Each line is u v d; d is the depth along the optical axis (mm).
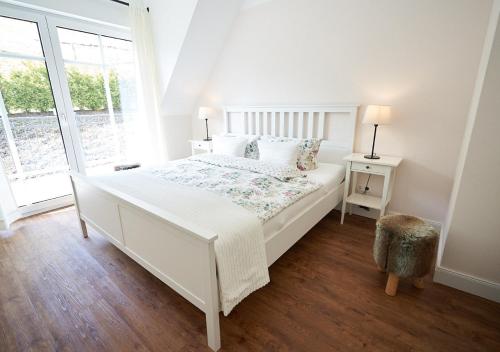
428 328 1397
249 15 3125
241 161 2574
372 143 2604
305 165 2570
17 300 1648
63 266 1995
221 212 1509
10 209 2756
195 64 3471
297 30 2803
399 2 2191
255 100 3391
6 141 2705
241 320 1467
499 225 1491
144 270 1941
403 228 1573
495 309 1517
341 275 1839
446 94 2139
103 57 3334
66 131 3111
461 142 2141
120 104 3611
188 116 4234
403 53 2260
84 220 2326
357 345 1306
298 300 1610
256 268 1414
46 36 2809
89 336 1386
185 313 1529
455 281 1677
